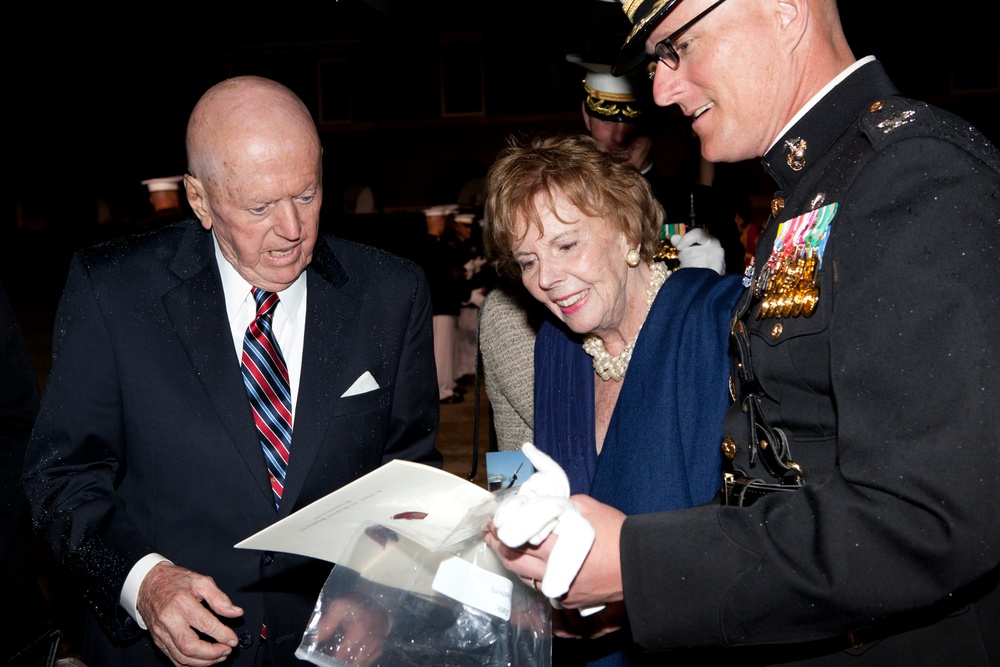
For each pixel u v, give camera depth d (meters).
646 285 1.89
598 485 1.83
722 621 1.09
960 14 20.81
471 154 24.02
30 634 1.92
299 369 1.86
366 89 23.89
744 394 1.31
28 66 17.81
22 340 2.10
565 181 1.70
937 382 0.96
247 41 22.27
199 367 1.75
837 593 1.01
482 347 2.41
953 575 0.96
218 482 1.74
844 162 1.19
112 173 20.00
